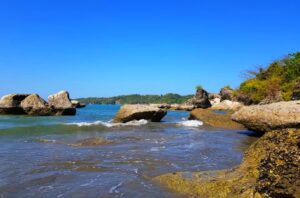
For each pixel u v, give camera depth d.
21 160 11.39
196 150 13.91
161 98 174.88
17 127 22.08
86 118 35.53
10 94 38.16
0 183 8.55
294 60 38.53
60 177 9.20
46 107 38.06
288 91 31.66
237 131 22.66
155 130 22.72
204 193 7.35
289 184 5.79
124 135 19.11
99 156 12.21
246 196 6.48
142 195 7.60
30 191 7.94
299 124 15.48
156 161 11.35
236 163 11.17
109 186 8.33
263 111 17.25
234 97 60.00
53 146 14.59
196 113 30.38
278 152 6.34
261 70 50.09
